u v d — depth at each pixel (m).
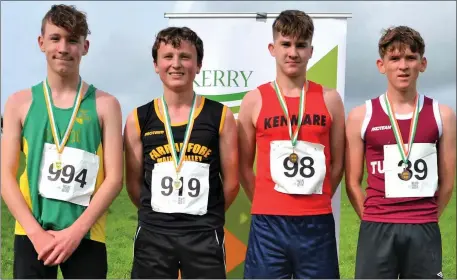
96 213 3.34
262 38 4.54
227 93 4.58
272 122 3.68
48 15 3.50
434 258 3.55
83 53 3.59
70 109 3.47
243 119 3.85
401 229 3.54
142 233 3.53
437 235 3.59
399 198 3.56
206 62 4.58
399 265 3.62
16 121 3.47
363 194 3.80
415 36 3.67
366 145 3.75
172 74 3.59
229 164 3.68
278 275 3.58
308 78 4.55
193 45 3.68
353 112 3.82
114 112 3.56
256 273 3.60
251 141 3.86
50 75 3.53
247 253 3.68
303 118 3.67
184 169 3.50
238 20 4.55
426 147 3.61
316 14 4.54
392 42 3.68
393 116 3.67
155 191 3.51
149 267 3.48
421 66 3.76
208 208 3.51
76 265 3.35
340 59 4.52
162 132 3.58
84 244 3.37
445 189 3.73
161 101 3.71
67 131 3.42
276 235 3.57
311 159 3.61
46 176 3.36
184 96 3.67
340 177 3.89
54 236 3.29
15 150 3.44
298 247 3.55
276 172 3.60
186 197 3.47
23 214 3.30
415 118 3.65
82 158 3.39
